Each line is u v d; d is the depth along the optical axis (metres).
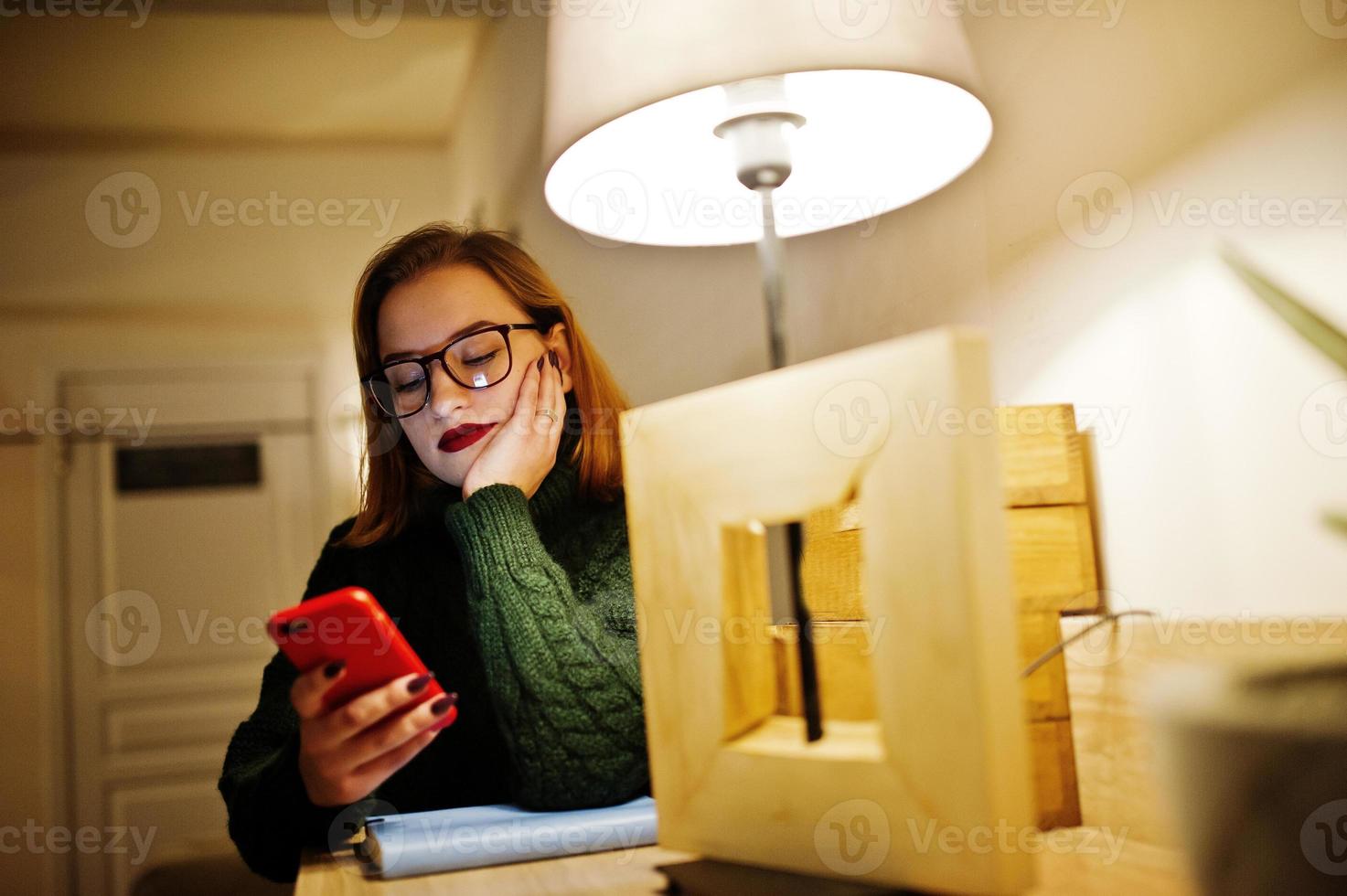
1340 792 0.33
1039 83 0.78
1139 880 0.50
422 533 0.99
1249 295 0.59
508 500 0.82
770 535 1.21
